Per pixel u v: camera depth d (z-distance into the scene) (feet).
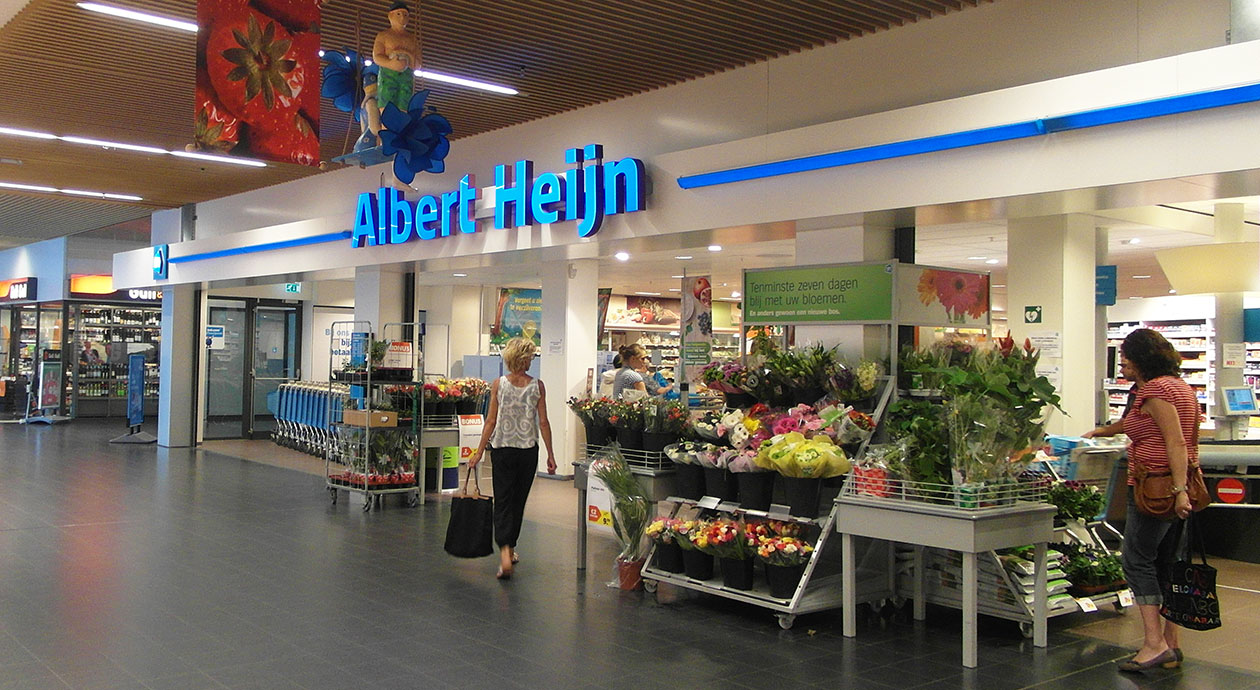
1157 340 14.64
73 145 33.68
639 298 71.36
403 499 30.83
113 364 66.18
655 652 15.43
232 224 43.80
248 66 16.69
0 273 74.59
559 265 36.91
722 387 19.49
